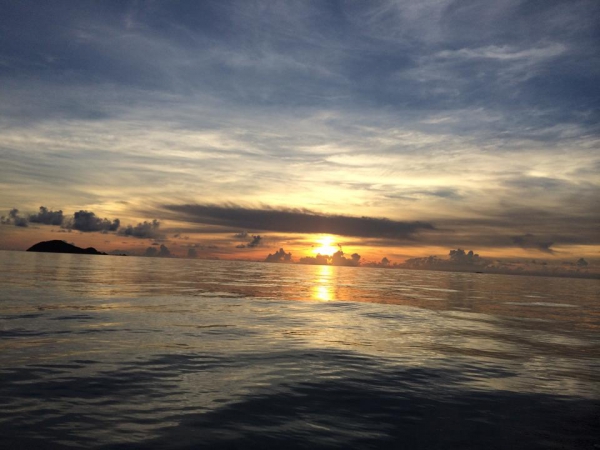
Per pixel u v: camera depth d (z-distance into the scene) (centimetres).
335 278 7762
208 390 769
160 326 1434
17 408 652
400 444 573
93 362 935
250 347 1148
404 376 909
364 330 1527
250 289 3550
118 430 583
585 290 6619
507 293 4478
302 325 1588
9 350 1024
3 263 7588
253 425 618
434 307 2483
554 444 591
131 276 4681
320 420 648
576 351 1263
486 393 810
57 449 520
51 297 2211
